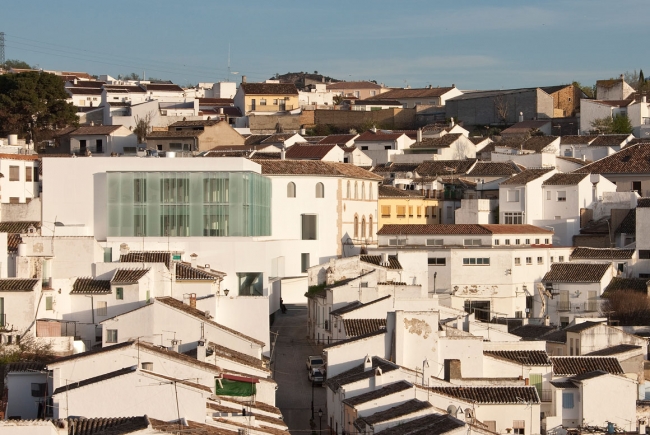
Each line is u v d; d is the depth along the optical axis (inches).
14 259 4325.8
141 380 2733.8
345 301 4660.4
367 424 3134.8
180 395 2736.2
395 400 3326.8
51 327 4114.2
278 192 6181.1
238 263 5290.4
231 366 3499.0
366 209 6683.1
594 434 3457.2
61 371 3083.2
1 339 3944.4
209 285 4507.9
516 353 3991.1
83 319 4315.9
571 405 3764.8
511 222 6771.7
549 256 5954.7
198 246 5295.3
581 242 6520.7
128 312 3865.7
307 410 3961.6
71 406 2723.9
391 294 4675.2
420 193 7135.8
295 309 5885.8
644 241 6067.9
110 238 5295.3
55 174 5310.0
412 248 5851.4
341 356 3833.7
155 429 2459.4
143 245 5241.1
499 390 3548.2
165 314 3846.0
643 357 4264.3
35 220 5300.2
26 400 3287.4
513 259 5792.3
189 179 5349.4
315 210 6254.9
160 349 3218.5
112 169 5319.9
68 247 4446.4
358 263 5344.5
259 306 4200.3
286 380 4338.1
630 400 3742.6
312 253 6220.5
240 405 3110.2
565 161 7755.9
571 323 5073.8
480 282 5762.8
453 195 7273.6
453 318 4421.8
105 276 4436.5
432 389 3447.3
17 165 5600.4
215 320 4131.4
